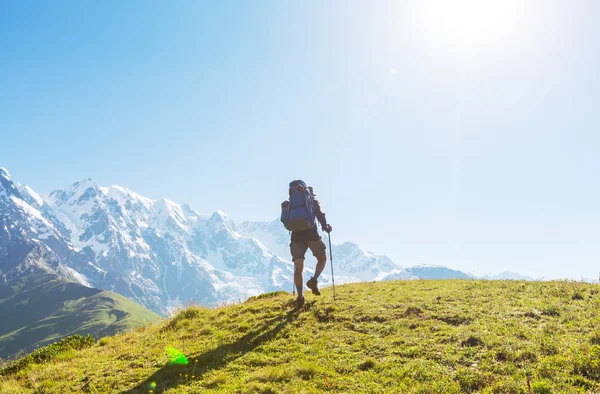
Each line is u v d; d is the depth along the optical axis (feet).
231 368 28.99
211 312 50.24
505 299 38.22
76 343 48.14
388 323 34.22
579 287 40.24
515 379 21.85
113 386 29.27
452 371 24.16
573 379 20.92
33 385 32.73
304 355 29.53
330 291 54.24
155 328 48.96
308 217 36.47
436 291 45.03
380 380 24.25
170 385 27.43
